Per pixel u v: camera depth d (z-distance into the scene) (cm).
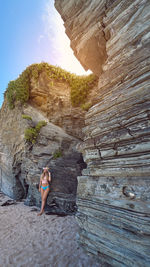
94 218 345
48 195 686
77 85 1012
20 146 920
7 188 1017
